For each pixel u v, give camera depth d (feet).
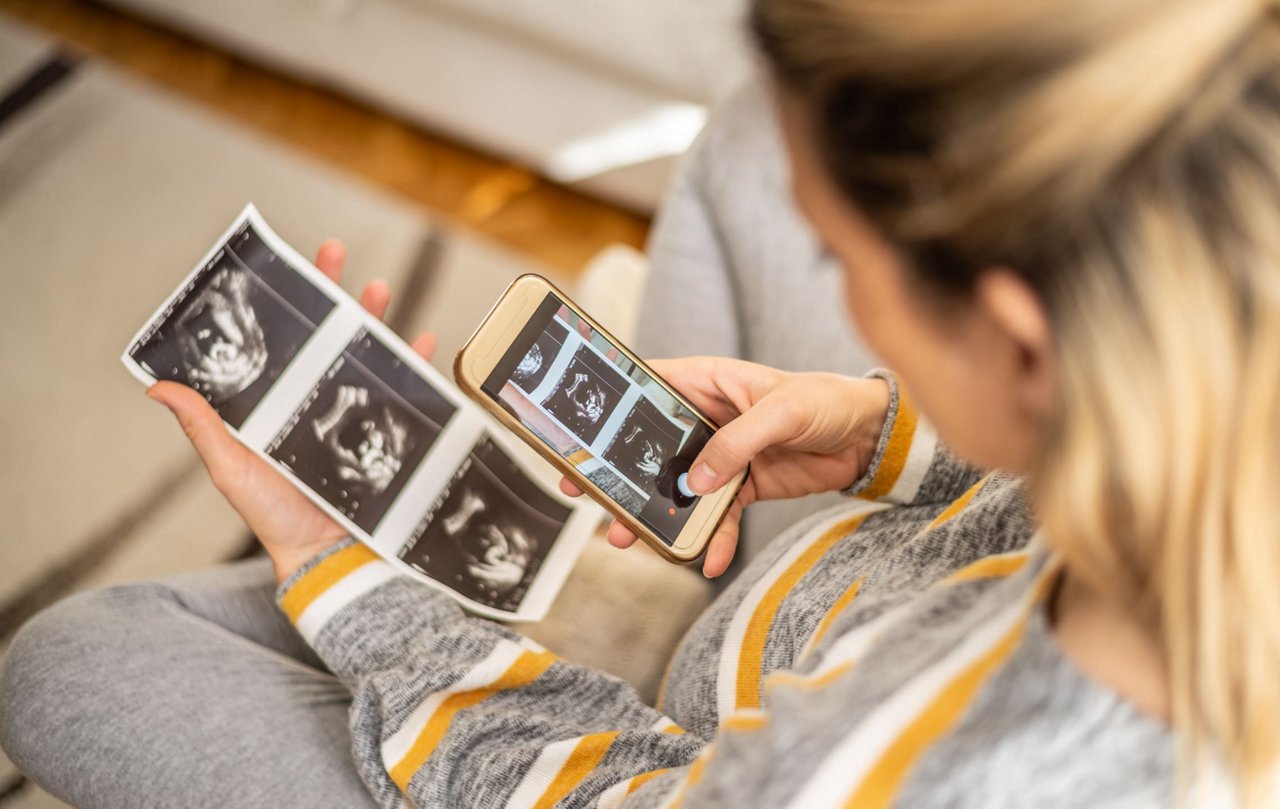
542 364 2.11
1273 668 1.02
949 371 1.13
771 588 2.13
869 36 0.94
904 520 2.14
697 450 2.23
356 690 2.20
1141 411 0.94
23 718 2.13
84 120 5.14
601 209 5.32
